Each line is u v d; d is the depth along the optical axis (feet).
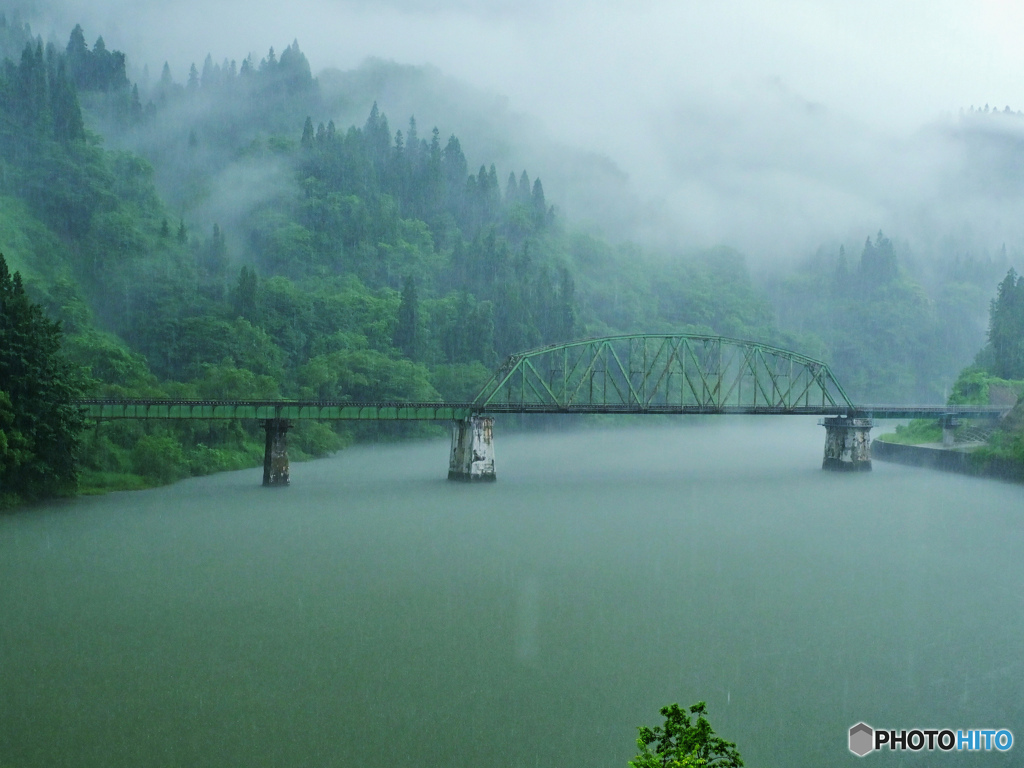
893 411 536.01
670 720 89.20
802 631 193.57
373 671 167.02
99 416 353.10
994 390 631.56
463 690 159.12
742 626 196.54
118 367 541.75
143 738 139.03
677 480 449.06
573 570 244.22
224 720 145.69
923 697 159.53
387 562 249.75
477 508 345.72
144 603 206.39
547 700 155.74
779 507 362.12
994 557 267.59
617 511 344.90
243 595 214.28
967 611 209.36
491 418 433.89
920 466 550.36
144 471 404.36
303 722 145.48
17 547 259.60
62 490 346.95
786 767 135.03
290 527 298.35
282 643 180.75
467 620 197.26
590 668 170.40
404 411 420.77
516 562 252.42
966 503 378.94
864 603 215.10
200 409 373.81
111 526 292.61
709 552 270.26
